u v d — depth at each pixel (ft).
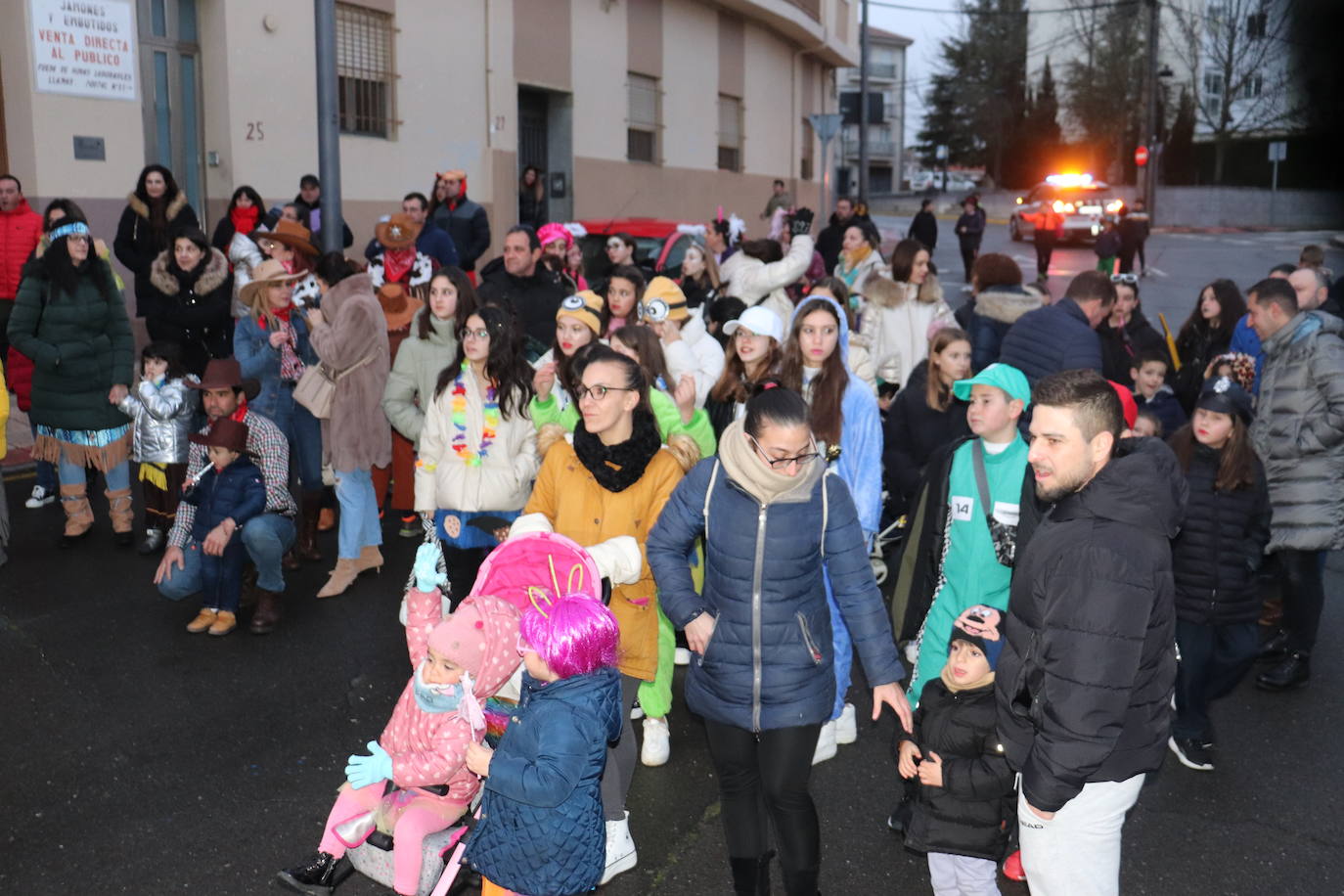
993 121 223.71
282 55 44.37
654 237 42.01
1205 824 14.73
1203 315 26.35
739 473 11.19
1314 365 18.16
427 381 21.01
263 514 19.93
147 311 25.86
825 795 15.39
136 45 39.55
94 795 14.75
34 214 31.91
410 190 51.47
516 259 25.80
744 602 11.31
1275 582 20.79
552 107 62.54
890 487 23.57
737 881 11.88
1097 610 8.73
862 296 26.18
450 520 17.81
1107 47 188.96
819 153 103.40
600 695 9.87
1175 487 10.01
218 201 43.29
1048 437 9.16
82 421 23.52
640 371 13.25
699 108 76.59
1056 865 9.62
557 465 13.96
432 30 51.75
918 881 13.46
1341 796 15.46
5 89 37.24
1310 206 139.13
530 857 9.82
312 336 21.42
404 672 18.81
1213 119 159.43
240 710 17.26
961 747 11.45
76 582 22.30
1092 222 109.81
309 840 13.89
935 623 14.06
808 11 87.20
